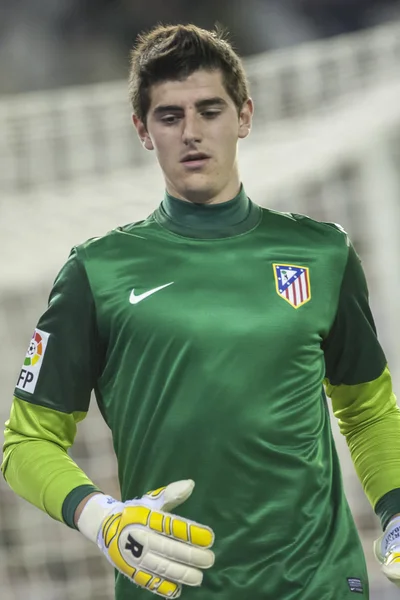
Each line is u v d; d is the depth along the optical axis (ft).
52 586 81.35
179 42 28.07
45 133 85.81
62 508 26.94
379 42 84.07
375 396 30.58
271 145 83.46
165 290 27.96
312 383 28.04
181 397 27.22
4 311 89.04
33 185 83.56
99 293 28.22
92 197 81.97
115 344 28.04
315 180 84.33
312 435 27.78
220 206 28.96
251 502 26.99
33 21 149.59
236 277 28.35
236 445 26.96
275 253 28.91
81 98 86.79
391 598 69.87
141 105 28.84
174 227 29.01
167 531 24.32
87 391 28.89
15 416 28.89
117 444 28.45
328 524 27.78
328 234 29.81
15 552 82.84
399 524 28.22
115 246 28.86
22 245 80.38
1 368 89.81
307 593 26.81
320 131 83.46
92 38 150.71
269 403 27.30
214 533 26.94
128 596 27.68
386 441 30.01
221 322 27.50
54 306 28.63
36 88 145.38
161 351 27.45
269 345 27.53
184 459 27.07
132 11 150.92
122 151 85.25
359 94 83.87
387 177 84.48
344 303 29.50
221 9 149.79
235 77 28.66
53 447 28.27
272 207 83.66
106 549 25.30
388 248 85.05
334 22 146.72
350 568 27.55
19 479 28.07
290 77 83.87
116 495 86.48
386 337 83.56
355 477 78.33
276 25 147.54
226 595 26.73
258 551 26.94
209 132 27.96
